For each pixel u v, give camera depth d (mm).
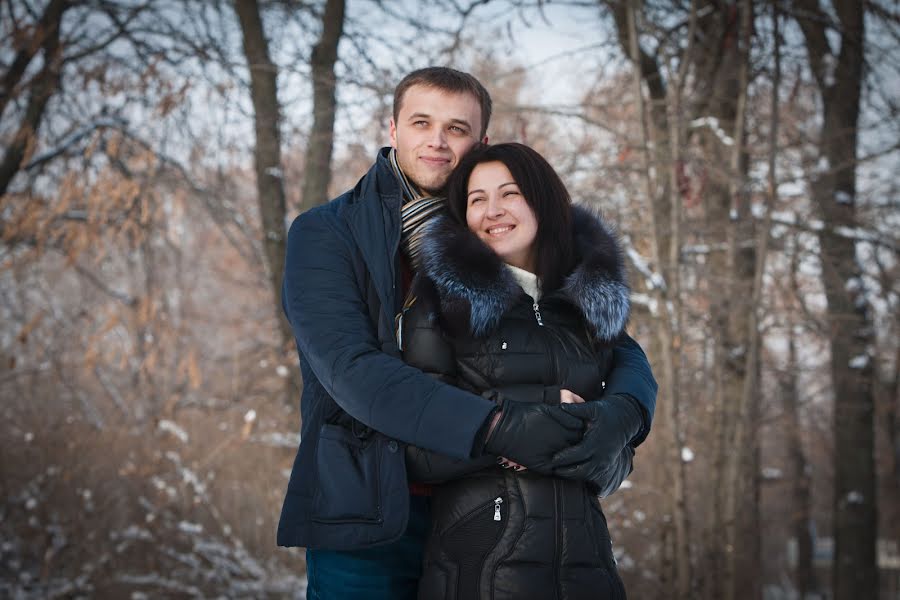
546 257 2102
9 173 7281
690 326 6387
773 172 5875
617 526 7656
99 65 7254
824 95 8117
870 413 9305
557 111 5676
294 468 2076
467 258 1956
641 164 6059
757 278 5832
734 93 6961
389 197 2168
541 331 2012
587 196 6312
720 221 6578
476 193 2115
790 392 9664
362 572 2082
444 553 1938
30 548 7180
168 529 7242
